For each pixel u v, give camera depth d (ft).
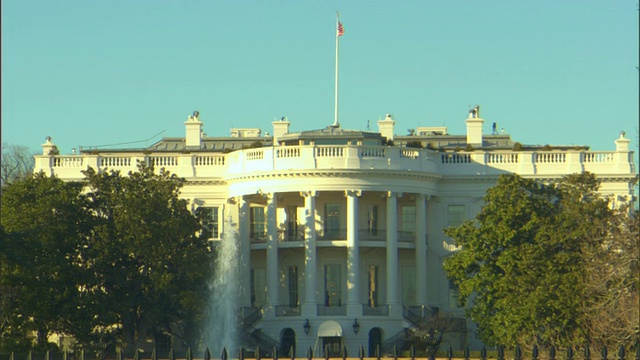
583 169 612.29
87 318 512.63
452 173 615.16
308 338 583.58
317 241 596.29
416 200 604.49
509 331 483.51
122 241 535.19
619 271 419.95
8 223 522.06
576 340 434.71
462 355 539.70
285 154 591.78
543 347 435.12
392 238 594.65
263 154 597.11
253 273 613.52
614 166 612.70
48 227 522.06
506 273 506.07
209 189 618.03
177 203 550.36
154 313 534.78
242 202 606.14
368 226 608.19
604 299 417.90
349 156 588.09
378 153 591.37
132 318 541.75
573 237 494.59
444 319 579.48
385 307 589.32
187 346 557.33
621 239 429.38
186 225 547.49
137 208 539.29
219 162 619.26
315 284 590.14
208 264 548.31
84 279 522.06
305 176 589.73
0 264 476.13
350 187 589.32
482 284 520.01
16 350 482.28
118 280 534.78
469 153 616.39
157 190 548.31
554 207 525.34
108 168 617.62
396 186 594.24
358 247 591.78
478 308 522.06
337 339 589.73
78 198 546.67
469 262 524.11
